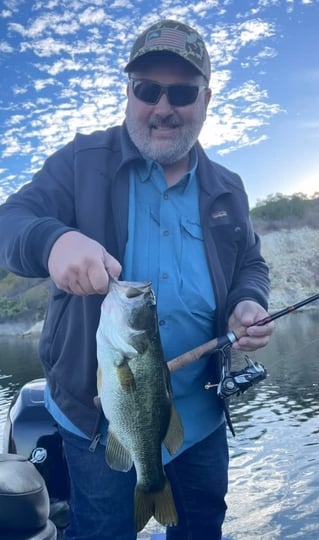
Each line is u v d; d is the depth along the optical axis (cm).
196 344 81
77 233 64
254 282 88
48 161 81
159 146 78
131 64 77
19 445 104
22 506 70
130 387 67
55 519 98
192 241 80
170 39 77
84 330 73
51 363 78
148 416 68
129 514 77
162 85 77
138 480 69
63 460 104
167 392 70
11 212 72
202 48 80
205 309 80
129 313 66
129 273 76
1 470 73
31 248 64
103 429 74
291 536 127
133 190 79
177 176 82
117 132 84
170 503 70
